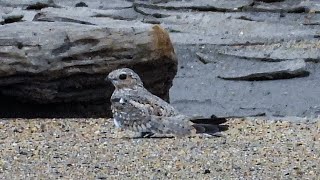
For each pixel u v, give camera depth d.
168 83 16.11
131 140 13.57
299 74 20.77
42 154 12.87
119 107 13.50
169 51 15.73
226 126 13.64
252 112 18.27
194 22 26.45
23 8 27.77
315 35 24.52
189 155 12.71
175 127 13.29
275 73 20.67
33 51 15.20
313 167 12.25
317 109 18.42
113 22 16.53
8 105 15.72
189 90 19.98
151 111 13.39
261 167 12.22
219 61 22.06
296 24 26.16
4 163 12.41
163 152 12.85
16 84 15.39
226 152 12.91
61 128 14.69
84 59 15.32
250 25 25.89
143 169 12.09
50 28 15.38
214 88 20.11
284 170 12.09
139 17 27.47
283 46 23.22
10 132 14.38
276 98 19.30
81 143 13.51
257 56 22.00
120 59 15.42
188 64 22.05
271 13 27.22
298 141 13.76
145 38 15.49
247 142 13.59
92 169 12.10
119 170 12.05
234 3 27.94
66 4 28.98
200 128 13.29
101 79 15.51
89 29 15.32
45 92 15.41
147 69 15.68
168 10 27.89
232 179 11.68
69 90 15.51
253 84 20.39
